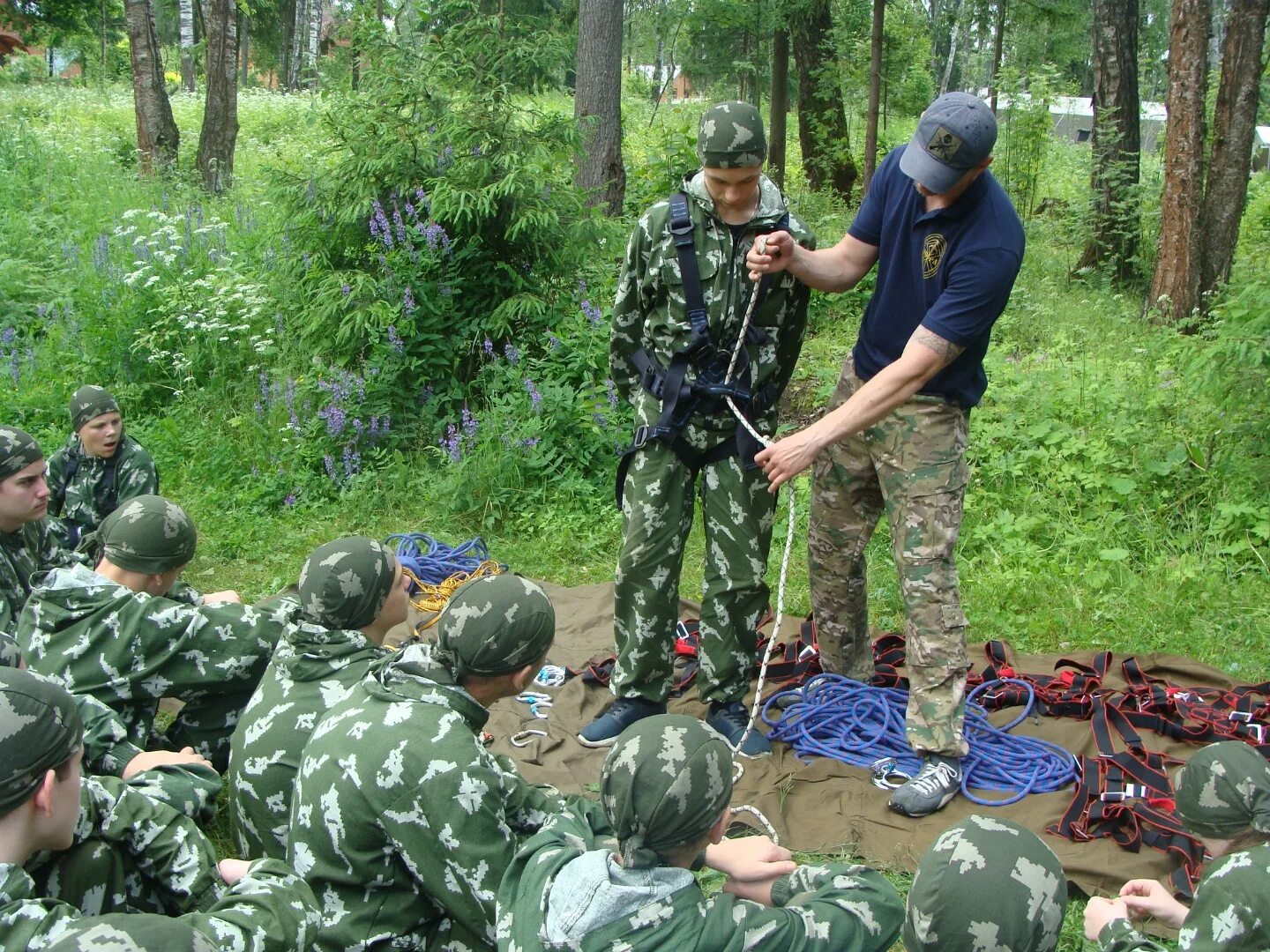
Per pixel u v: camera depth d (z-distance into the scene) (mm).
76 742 2004
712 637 3883
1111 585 5141
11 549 4043
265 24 33062
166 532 3377
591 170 9797
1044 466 6109
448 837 2295
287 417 6699
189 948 1624
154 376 7645
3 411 7230
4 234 9727
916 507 3523
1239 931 1955
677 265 3691
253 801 2805
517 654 2475
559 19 15734
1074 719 4055
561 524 5883
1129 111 10836
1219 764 2219
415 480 6289
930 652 3543
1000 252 3254
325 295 6746
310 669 2855
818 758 3838
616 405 6590
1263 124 18250
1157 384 6555
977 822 1784
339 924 2350
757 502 3826
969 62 22641
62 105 19422
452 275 6863
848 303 8859
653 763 1900
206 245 8789
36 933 1779
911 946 1729
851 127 18812
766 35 14242
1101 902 2309
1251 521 5371
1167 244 8547
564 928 1884
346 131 7141
